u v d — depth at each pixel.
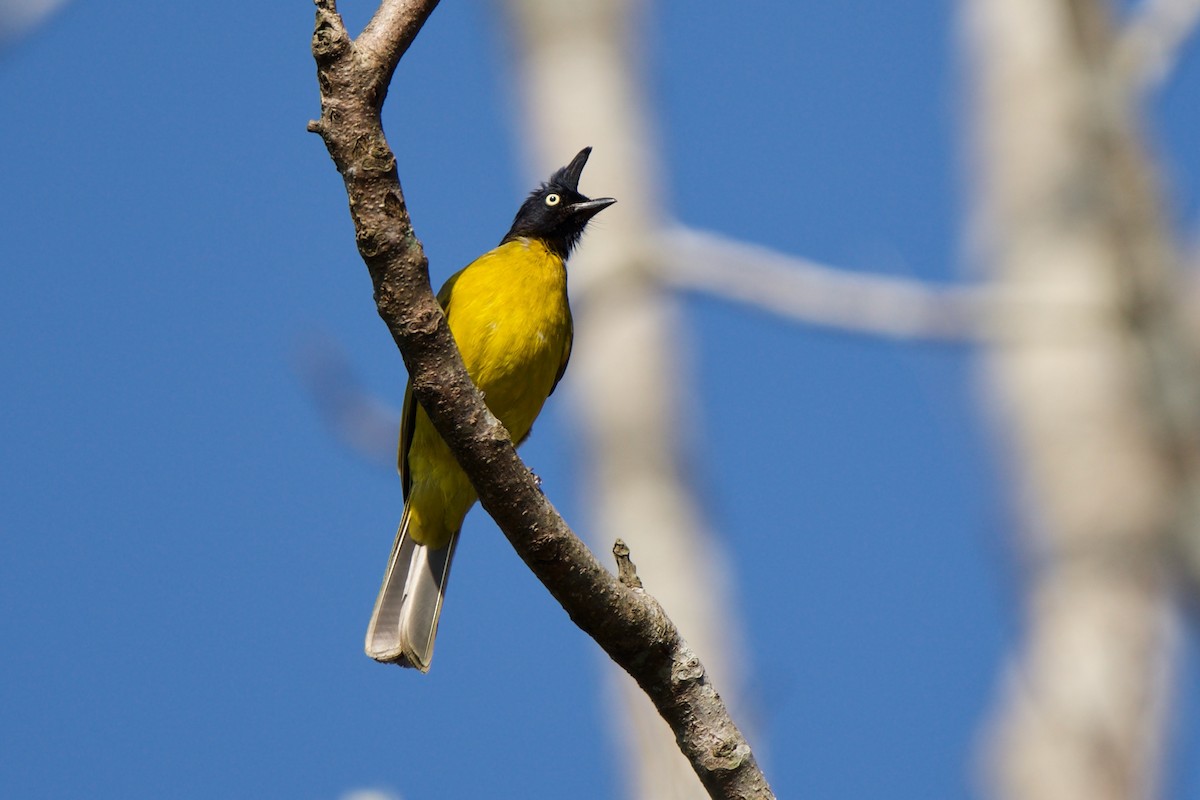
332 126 6.57
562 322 12.05
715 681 13.05
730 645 13.37
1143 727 12.23
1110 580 12.76
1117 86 11.63
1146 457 12.97
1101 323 11.63
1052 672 12.60
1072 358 13.55
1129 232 11.55
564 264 12.41
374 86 6.55
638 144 16.08
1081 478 13.17
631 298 14.57
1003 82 14.62
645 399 14.38
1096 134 11.73
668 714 6.97
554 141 16.14
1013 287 13.30
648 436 14.24
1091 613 12.70
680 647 6.93
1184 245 12.06
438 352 6.80
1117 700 12.29
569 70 16.39
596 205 12.94
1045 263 13.26
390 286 6.74
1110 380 13.30
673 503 13.95
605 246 14.97
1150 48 11.61
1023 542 13.46
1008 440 13.87
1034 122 14.16
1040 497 13.47
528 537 6.93
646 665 6.94
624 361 14.44
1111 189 11.66
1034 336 11.90
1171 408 11.50
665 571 13.70
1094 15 11.73
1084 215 13.23
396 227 6.67
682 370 14.64
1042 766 12.15
